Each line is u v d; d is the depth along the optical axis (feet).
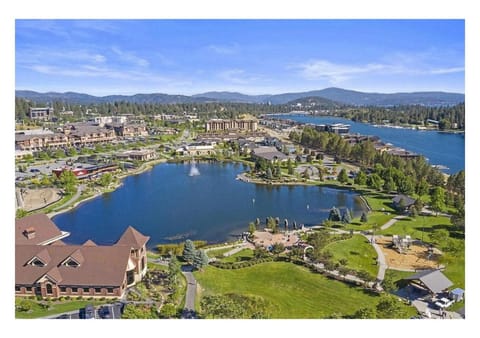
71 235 259.39
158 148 614.34
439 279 160.66
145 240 180.86
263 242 233.35
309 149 608.19
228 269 188.24
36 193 351.67
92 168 432.25
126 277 162.40
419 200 279.69
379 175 382.83
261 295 160.76
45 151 507.30
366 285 166.71
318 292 162.71
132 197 356.18
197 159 551.59
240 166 512.63
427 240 225.97
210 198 352.08
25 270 157.38
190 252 194.39
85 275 156.04
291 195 360.28
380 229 247.91
